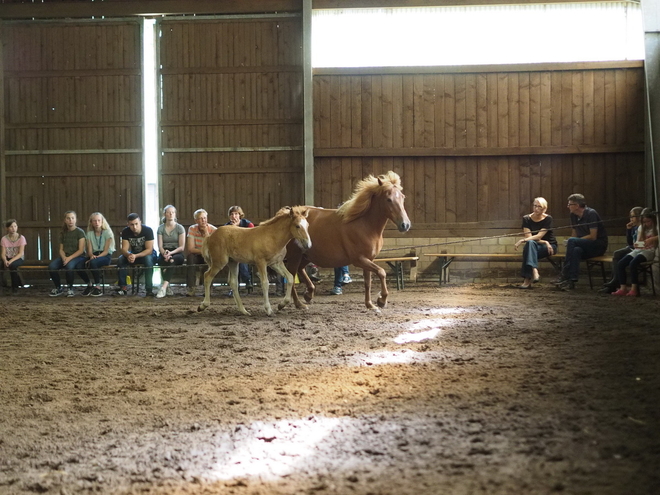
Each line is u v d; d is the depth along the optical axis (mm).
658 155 11359
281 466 3146
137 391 4750
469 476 2865
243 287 12891
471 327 7070
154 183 14242
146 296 11719
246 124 13922
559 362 5062
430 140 13602
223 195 13969
